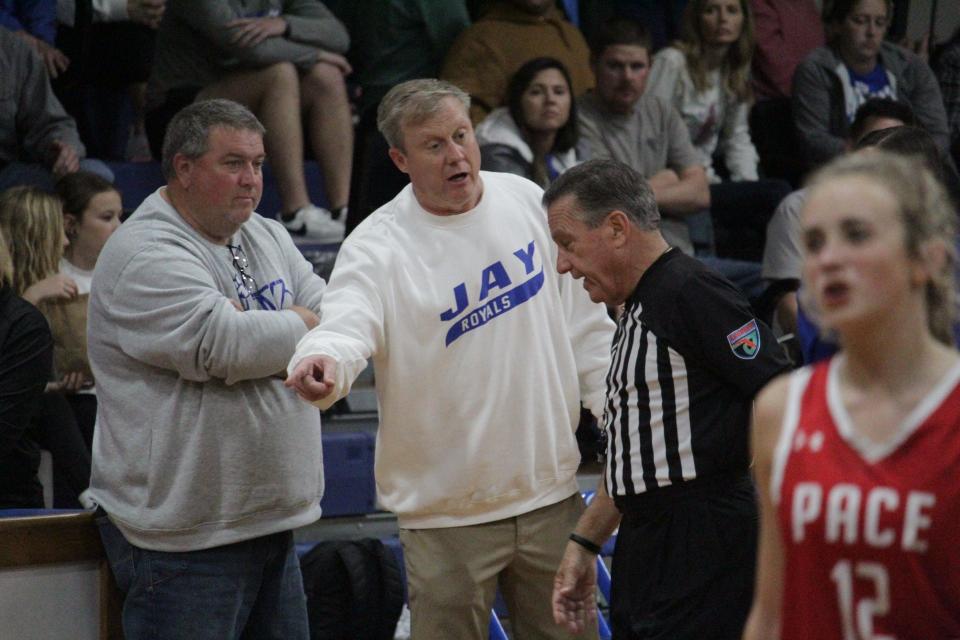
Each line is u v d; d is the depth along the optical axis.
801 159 25.53
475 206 12.71
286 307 13.26
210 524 12.48
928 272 6.80
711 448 10.73
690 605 10.78
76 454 16.31
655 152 23.41
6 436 14.25
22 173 20.44
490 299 12.55
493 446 12.60
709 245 24.23
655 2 27.48
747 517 10.77
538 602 13.11
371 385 21.61
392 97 12.67
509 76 23.38
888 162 6.83
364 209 21.11
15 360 14.28
